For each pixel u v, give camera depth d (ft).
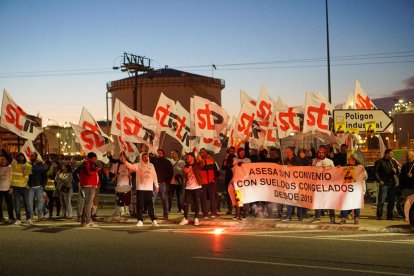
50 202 52.65
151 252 31.17
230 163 51.55
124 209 54.90
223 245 33.55
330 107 51.72
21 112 52.85
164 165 48.06
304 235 38.01
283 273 25.36
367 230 40.27
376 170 45.44
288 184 45.47
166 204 48.16
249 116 56.18
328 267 26.68
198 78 166.50
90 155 44.55
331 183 43.68
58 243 34.73
